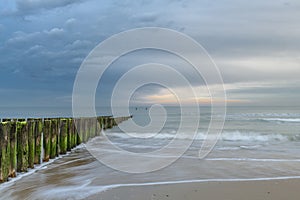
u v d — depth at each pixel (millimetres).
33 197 5105
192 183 5844
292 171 6855
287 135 14219
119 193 5242
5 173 6094
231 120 24250
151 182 5945
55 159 8867
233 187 5562
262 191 5309
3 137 6008
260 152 9648
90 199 4941
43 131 8422
